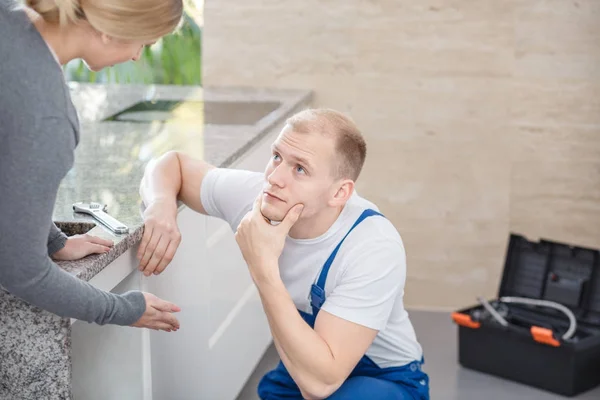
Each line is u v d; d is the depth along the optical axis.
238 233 2.08
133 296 1.99
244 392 3.29
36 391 1.96
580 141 4.02
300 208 2.05
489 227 4.16
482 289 4.21
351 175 2.08
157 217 2.25
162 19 1.75
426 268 4.23
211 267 2.79
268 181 2.06
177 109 3.71
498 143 4.07
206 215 2.67
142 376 2.29
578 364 3.29
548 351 3.33
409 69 4.05
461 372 3.54
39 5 1.71
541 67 3.98
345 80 4.11
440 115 4.08
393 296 2.11
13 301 1.91
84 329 2.29
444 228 4.18
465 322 3.50
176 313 2.52
